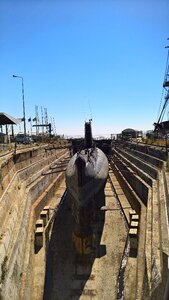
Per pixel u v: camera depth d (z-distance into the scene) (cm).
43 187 3231
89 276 2008
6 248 1573
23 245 1895
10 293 1381
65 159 5656
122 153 5828
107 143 4684
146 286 1401
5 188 2167
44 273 1978
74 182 2259
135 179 3181
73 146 4128
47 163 4456
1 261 1419
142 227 2045
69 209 2972
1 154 2755
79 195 2089
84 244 2169
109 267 2077
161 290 1141
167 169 2419
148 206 2153
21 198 2384
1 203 1855
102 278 1983
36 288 1848
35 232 2256
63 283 1958
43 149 4525
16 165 2908
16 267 1590
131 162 4269
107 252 2225
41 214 2556
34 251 2144
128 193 3316
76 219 2186
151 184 2581
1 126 4700
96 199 2347
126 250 2231
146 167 3177
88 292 1883
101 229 2525
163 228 1522
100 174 2491
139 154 4084
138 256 1819
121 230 2509
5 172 2278
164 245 1321
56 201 3300
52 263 2103
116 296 1831
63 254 2230
